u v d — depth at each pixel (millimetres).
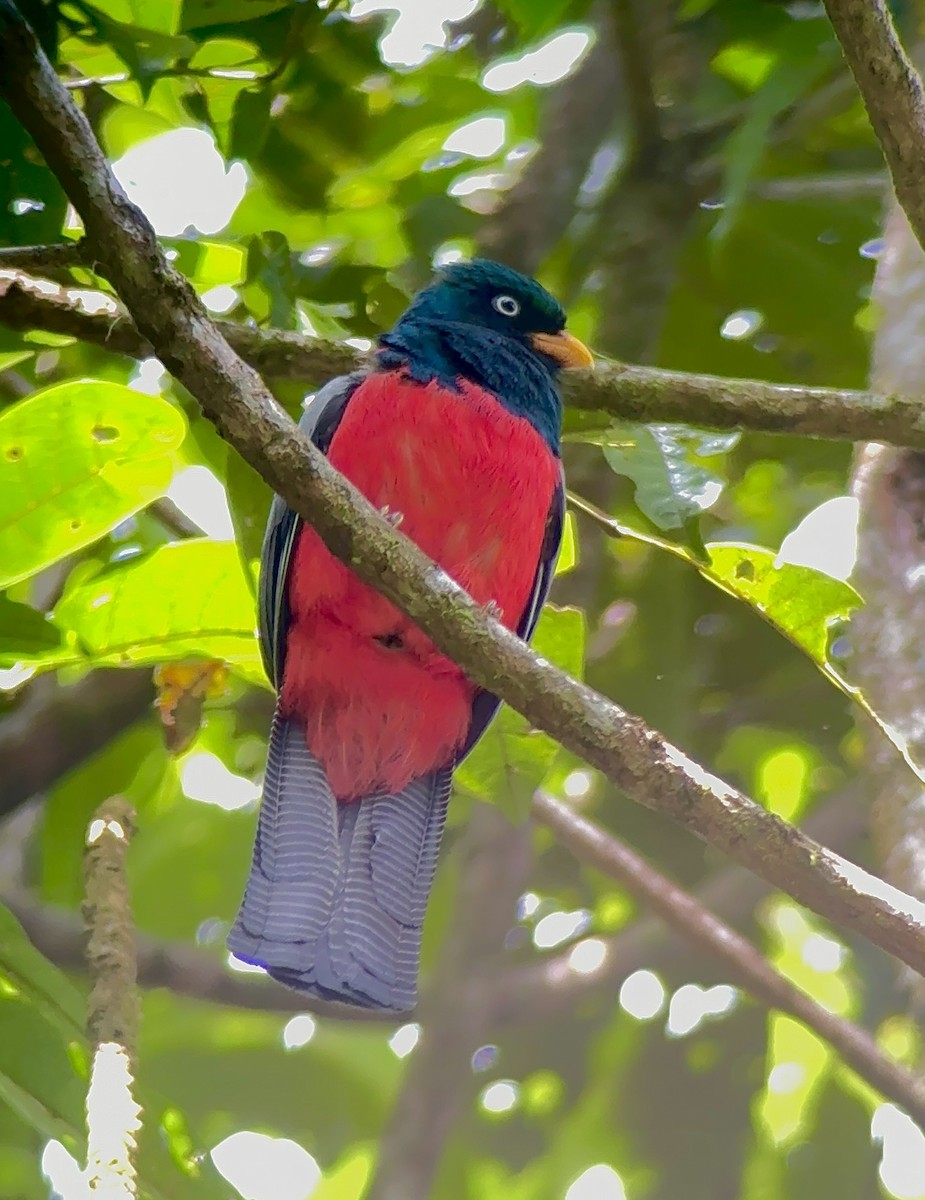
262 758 12492
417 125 11094
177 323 6648
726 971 10961
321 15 9289
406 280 11727
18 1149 10453
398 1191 11555
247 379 6734
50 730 11156
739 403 8844
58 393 8180
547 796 11508
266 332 9328
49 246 7352
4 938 8336
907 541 9383
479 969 12477
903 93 7551
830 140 12352
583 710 6637
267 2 8852
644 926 13359
